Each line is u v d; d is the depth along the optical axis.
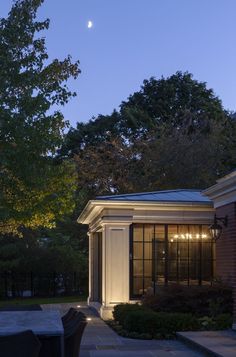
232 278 14.70
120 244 17.41
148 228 17.88
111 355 11.29
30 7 15.99
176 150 31.25
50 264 30.62
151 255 17.80
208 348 10.98
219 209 15.87
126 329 14.15
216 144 32.44
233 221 14.40
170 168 31.09
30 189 16.17
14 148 15.05
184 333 13.14
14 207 16.61
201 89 39.75
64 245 31.69
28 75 15.65
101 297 19.09
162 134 32.16
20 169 15.48
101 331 14.78
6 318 9.53
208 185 30.97
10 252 30.14
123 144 33.31
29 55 15.95
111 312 17.08
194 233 18.05
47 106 15.53
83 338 13.60
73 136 37.53
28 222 17.77
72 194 18.95
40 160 15.85
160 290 16.64
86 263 31.03
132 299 17.45
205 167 31.33
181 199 18.05
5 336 6.78
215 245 17.55
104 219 17.42
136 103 39.53
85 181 32.09
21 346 6.79
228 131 36.12
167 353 11.51
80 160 32.03
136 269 17.69
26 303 26.22
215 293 15.07
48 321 9.01
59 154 37.44
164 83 39.44
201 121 34.44
